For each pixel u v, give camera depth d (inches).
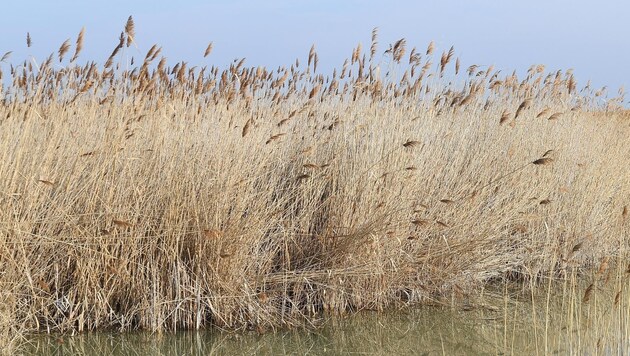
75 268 279.0
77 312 277.0
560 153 401.7
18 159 260.7
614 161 433.4
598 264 379.6
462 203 328.5
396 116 342.0
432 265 322.3
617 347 237.0
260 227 295.3
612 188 413.7
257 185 311.7
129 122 301.6
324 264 304.3
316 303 305.4
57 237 271.3
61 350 258.2
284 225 307.1
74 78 316.5
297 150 331.9
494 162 364.5
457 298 323.6
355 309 308.2
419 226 319.6
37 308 271.4
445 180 338.3
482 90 394.9
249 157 307.9
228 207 289.4
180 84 343.3
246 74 362.9
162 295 279.1
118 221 255.6
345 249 301.9
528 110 421.4
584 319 286.5
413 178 318.7
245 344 271.6
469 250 325.4
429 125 354.6
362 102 353.7
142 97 323.3
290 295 305.3
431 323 295.6
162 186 288.8
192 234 285.4
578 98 471.8
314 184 313.6
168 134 299.6
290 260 308.0
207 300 282.0
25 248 265.1
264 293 277.9
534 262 358.6
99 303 273.9
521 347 265.9
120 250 282.4
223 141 304.0
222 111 331.0
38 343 261.9
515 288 344.8
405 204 315.3
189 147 296.8
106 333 272.8
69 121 299.0
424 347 269.9
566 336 269.4
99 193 282.0
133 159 285.1
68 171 279.3
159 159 293.0
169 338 272.4
